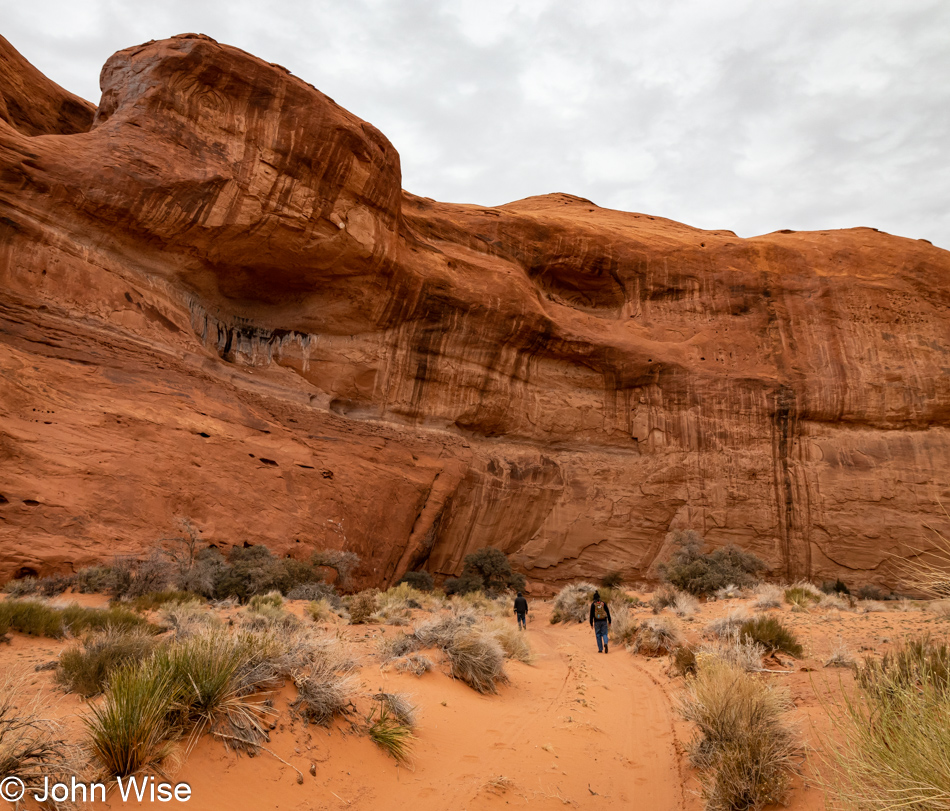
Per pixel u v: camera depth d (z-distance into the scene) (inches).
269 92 855.1
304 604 531.8
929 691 108.8
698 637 380.5
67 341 666.8
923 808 89.6
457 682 261.7
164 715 133.1
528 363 1182.3
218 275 870.4
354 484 873.5
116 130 759.1
